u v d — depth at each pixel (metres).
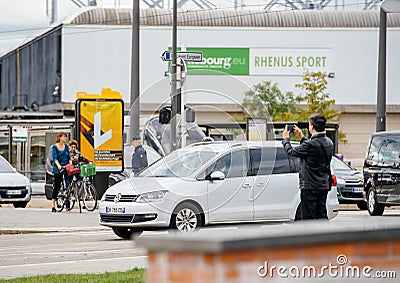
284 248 10.06
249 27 129.12
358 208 63.12
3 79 164.50
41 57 137.25
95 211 56.28
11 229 44.62
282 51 129.62
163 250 9.62
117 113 62.06
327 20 130.62
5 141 77.50
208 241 9.29
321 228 10.75
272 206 39.34
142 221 37.88
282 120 119.19
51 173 61.25
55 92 128.75
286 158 40.06
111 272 26.17
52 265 29.45
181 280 9.59
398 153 53.00
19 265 29.58
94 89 126.31
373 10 133.75
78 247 36.69
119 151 61.88
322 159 29.53
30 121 75.94
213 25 128.75
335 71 130.25
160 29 127.38
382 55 68.81
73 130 72.81
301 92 124.81
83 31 126.31
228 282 9.45
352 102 130.25
